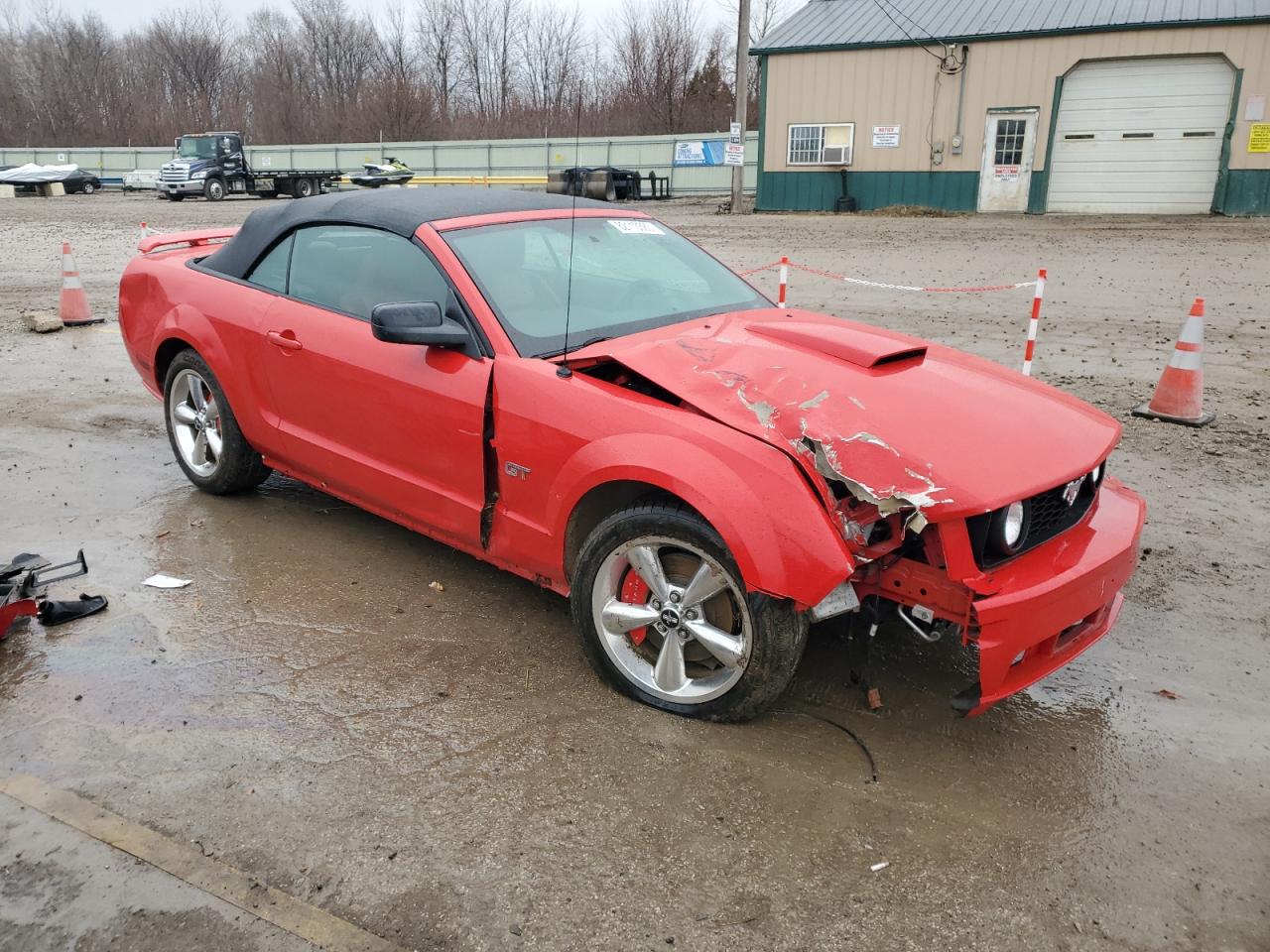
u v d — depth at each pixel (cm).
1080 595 292
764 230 2097
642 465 304
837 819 276
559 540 340
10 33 6975
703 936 234
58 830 265
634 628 325
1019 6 2433
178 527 478
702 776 293
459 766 296
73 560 422
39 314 1001
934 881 253
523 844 264
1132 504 341
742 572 285
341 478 431
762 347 348
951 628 385
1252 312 1081
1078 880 254
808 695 338
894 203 2572
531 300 380
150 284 518
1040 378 789
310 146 4219
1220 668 358
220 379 468
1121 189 2355
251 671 348
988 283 1304
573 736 312
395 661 357
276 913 238
